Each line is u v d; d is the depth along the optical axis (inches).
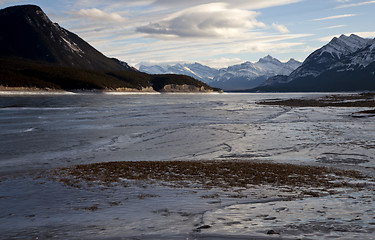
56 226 300.7
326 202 372.5
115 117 1914.4
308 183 520.4
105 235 267.9
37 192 453.1
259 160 763.4
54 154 859.4
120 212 345.4
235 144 997.2
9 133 1221.7
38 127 1400.1
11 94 5590.6
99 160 786.8
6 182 524.1
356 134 1169.4
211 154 852.0
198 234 256.5
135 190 462.0
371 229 253.4
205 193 442.3
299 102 3880.4
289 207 348.5
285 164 705.6
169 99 5344.5
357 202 368.8
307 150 890.1
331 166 690.8
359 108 2667.3
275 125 1475.1
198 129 1346.0
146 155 845.2
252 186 493.0
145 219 315.0
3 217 336.8
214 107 3026.6
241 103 3905.0
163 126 1457.9
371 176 586.2
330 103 3489.2
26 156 831.7
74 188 476.4
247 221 292.0
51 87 6609.3
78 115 2027.6
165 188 475.5
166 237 254.1
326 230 253.9
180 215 327.0
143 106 3137.3
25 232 285.1
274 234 246.8
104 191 456.1
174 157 818.8
